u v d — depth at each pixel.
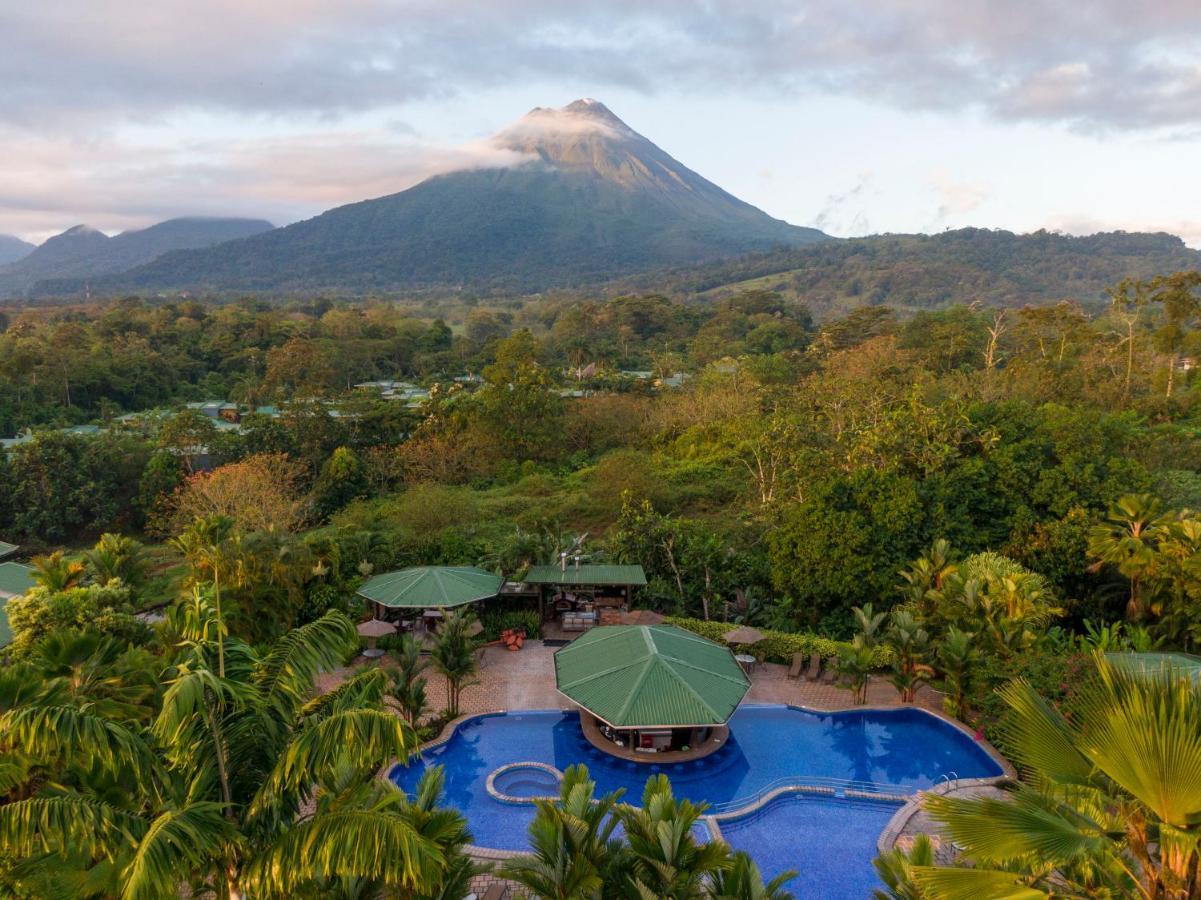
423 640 22.88
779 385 56.69
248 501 35.75
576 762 16.73
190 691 7.25
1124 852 8.80
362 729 7.58
